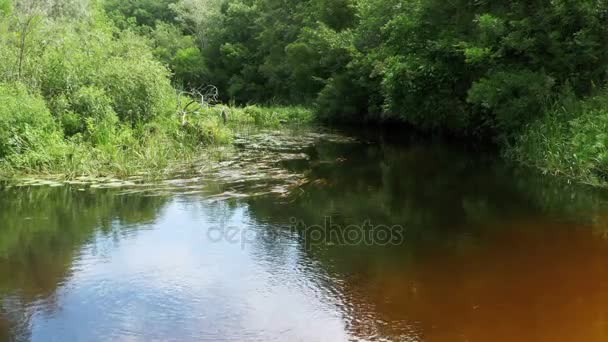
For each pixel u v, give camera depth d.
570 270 5.24
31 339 4.07
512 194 8.41
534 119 11.38
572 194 8.31
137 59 13.74
